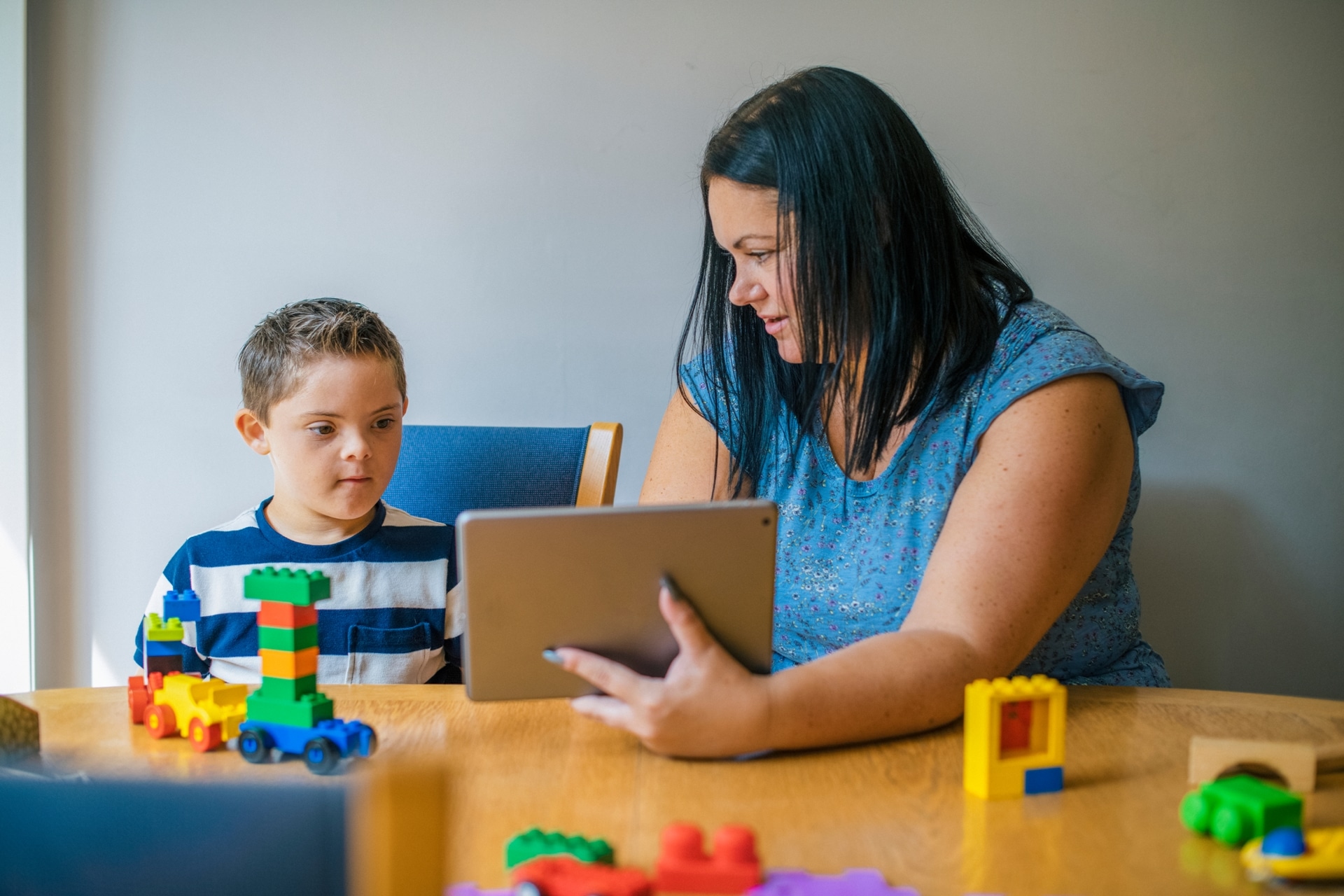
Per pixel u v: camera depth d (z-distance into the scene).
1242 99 1.79
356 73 1.77
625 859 0.58
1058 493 0.88
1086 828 0.63
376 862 0.32
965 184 1.79
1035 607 0.84
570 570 0.74
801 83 1.00
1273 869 0.55
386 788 0.32
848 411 1.05
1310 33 1.78
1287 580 1.84
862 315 0.99
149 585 1.79
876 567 1.07
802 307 0.98
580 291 1.79
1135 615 1.11
